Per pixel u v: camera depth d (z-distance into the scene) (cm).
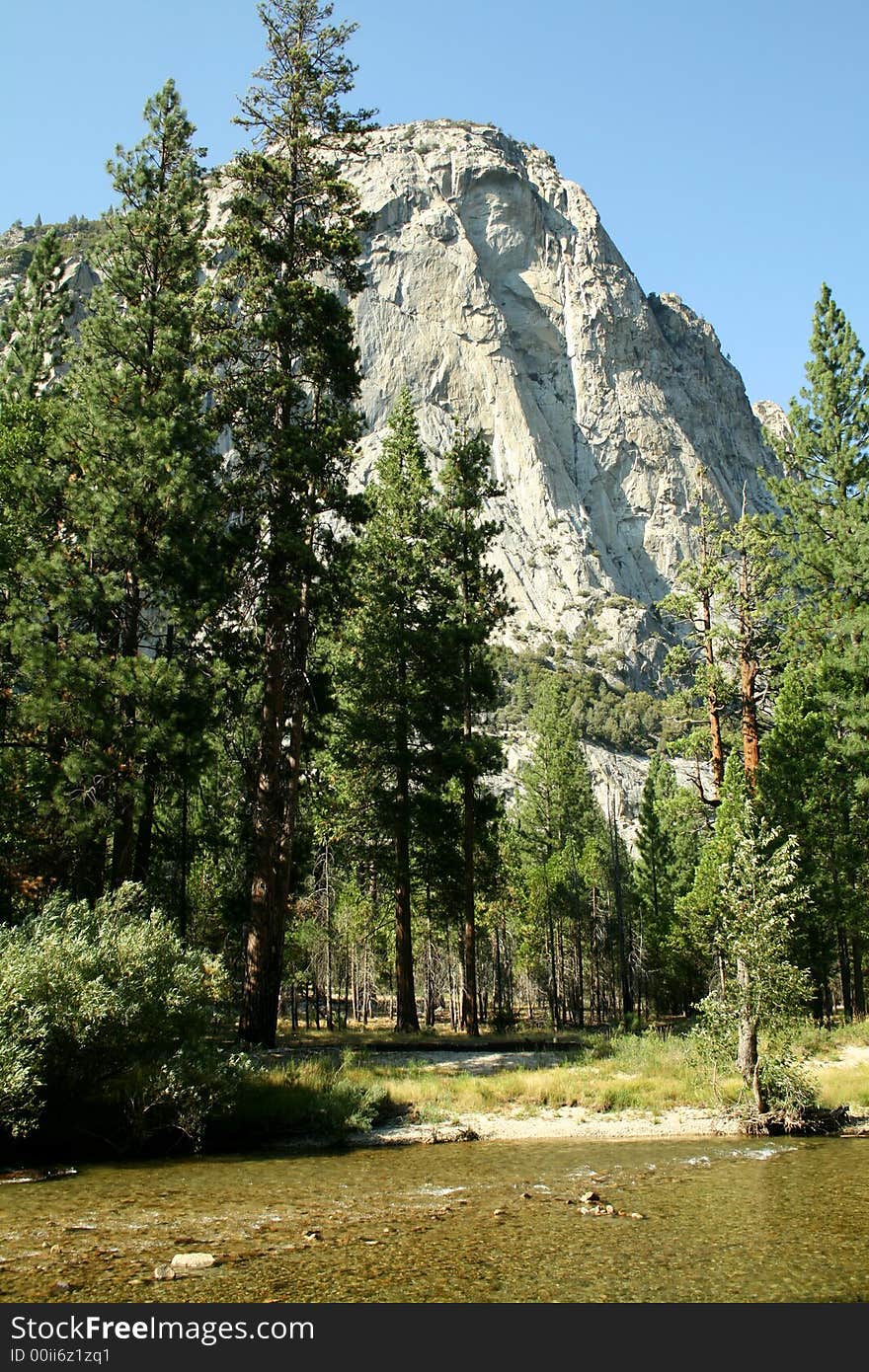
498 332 18875
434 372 18075
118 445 2145
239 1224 932
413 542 3412
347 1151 1390
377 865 3212
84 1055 1303
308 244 2509
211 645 2334
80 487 2161
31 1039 1221
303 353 2453
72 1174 1180
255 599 2314
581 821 5891
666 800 5000
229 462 2447
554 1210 997
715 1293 729
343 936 4450
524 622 16038
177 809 3003
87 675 1947
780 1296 724
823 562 3516
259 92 2580
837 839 3039
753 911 1694
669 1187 1120
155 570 2089
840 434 3681
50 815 2008
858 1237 890
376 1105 1617
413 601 3328
